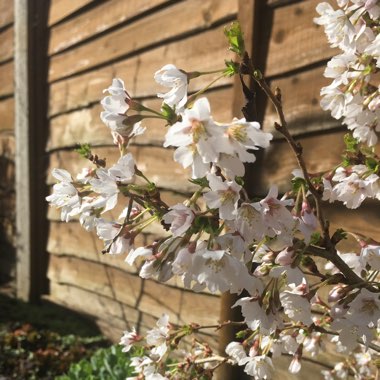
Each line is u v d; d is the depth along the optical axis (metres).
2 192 5.55
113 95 1.14
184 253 0.95
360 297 1.10
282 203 1.00
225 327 2.67
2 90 5.48
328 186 1.30
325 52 2.30
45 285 4.84
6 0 5.30
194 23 3.06
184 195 3.20
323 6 1.41
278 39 2.52
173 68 1.10
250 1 2.58
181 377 1.56
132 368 2.82
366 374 1.96
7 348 3.88
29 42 4.71
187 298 3.21
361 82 1.40
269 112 2.56
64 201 1.23
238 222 0.97
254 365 1.46
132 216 1.23
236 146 0.91
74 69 4.26
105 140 3.89
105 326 4.05
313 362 2.47
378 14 1.30
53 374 3.60
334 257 1.17
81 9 4.14
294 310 1.15
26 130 4.77
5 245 5.58
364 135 1.50
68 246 4.42
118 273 3.86
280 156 2.52
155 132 3.39
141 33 3.52
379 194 1.32
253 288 0.96
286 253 1.06
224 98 2.85
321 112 2.32
